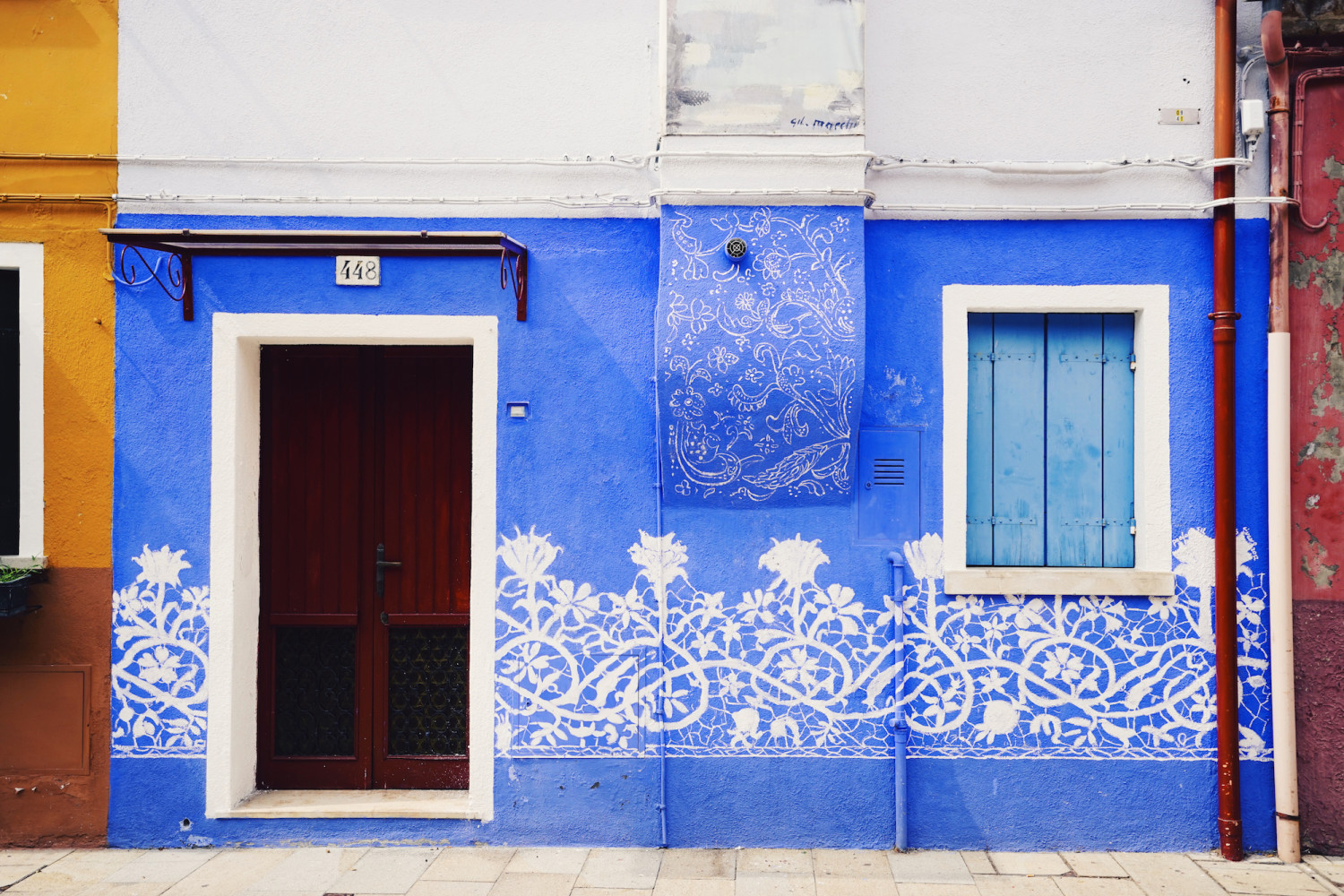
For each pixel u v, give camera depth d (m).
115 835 4.14
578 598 4.19
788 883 3.76
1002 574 4.09
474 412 4.23
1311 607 4.10
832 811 4.13
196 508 4.19
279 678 4.47
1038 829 4.11
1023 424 4.25
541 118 4.23
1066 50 4.19
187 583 4.18
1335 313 4.12
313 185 4.23
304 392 4.49
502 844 4.15
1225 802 4.01
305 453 4.49
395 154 4.23
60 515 4.18
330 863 3.96
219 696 4.17
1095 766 4.11
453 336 4.23
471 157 4.23
